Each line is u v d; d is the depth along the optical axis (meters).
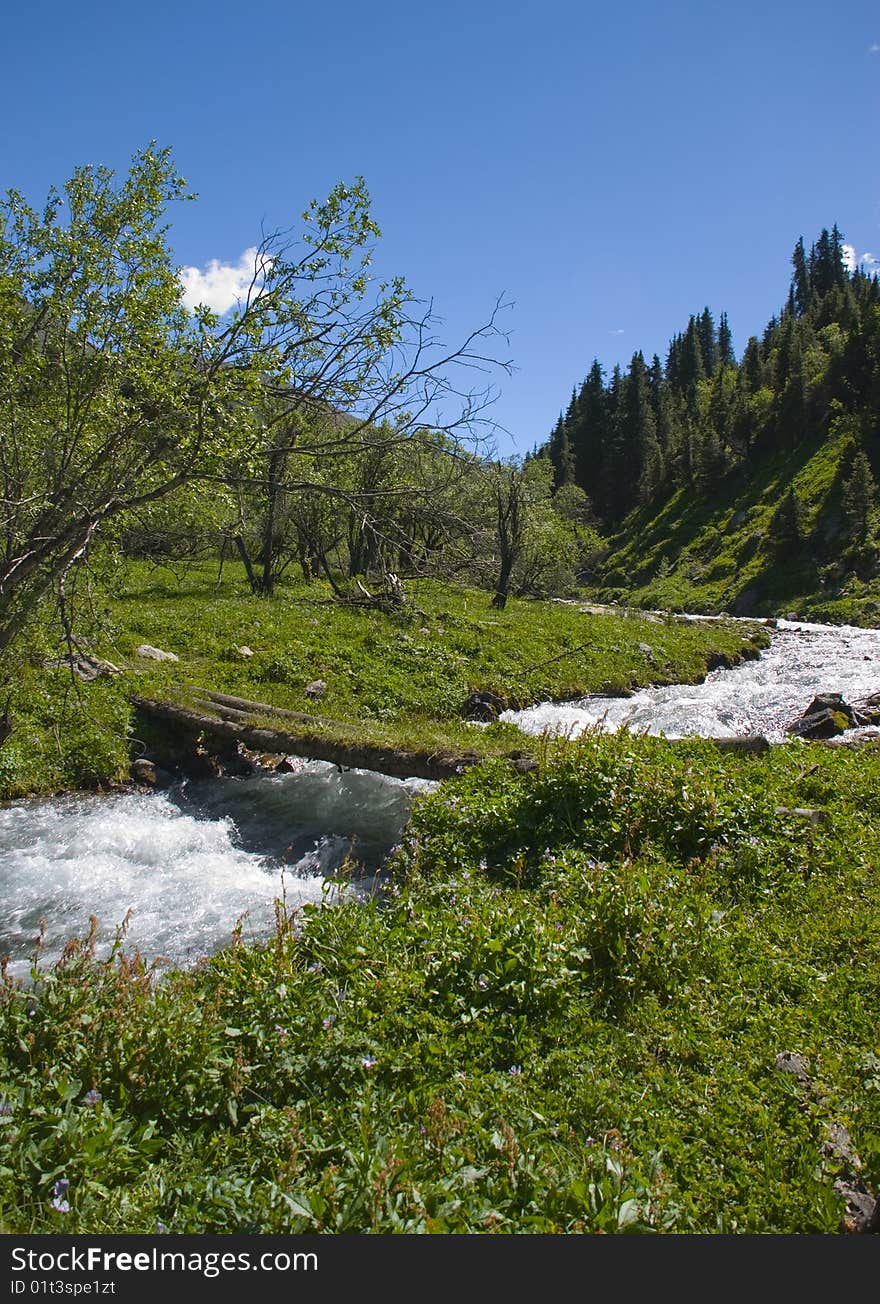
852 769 11.43
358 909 7.48
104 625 10.13
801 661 29.70
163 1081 4.90
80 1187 3.95
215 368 7.20
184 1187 4.14
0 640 7.98
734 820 9.00
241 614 25.27
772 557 83.25
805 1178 4.45
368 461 8.87
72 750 15.03
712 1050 5.59
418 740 13.62
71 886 10.65
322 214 7.25
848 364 106.88
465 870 8.70
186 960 8.52
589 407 154.25
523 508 34.69
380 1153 4.12
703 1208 4.24
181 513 9.63
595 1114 4.96
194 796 14.61
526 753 11.93
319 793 14.09
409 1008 5.83
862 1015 5.93
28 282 7.85
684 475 123.75
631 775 9.62
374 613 27.17
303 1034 5.41
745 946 6.99
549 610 36.72
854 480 80.25
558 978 6.04
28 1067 4.99
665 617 41.56
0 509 7.84
